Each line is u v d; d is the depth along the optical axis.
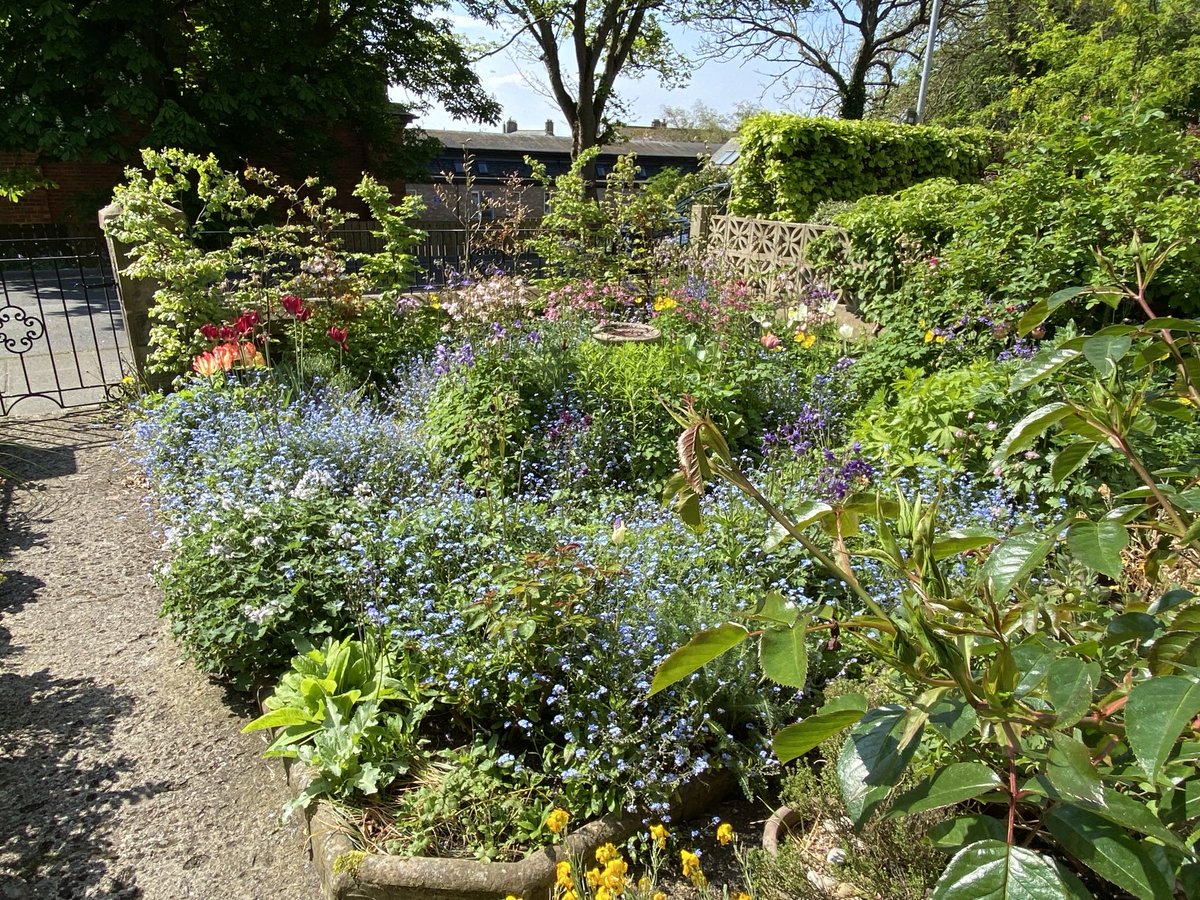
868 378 5.85
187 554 3.28
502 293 6.38
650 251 10.09
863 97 23.66
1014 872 0.89
